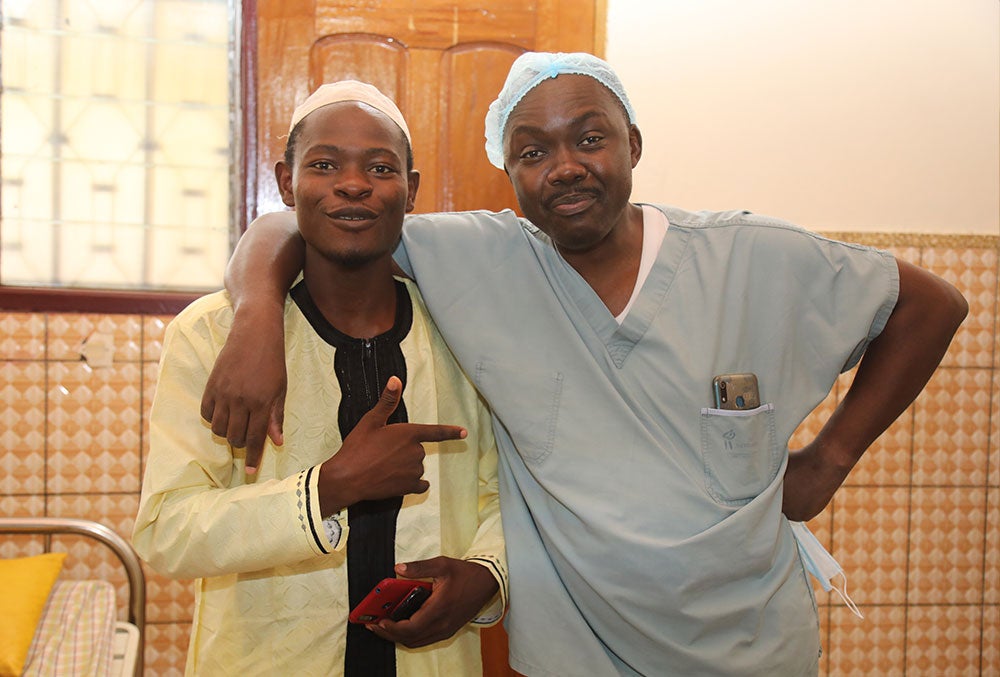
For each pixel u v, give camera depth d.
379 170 1.03
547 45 2.25
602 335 1.12
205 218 2.30
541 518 1.10
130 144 2.27
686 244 1.14
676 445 1.08
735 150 2.31
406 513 1.09
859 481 2.39
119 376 2.18
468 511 1.19
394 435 0.98
